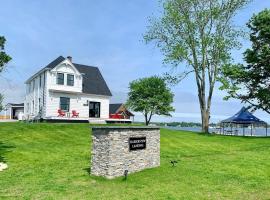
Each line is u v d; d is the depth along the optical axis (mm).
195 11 41188
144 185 14438
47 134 31000
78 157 21234
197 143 29469
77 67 52438
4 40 22422
